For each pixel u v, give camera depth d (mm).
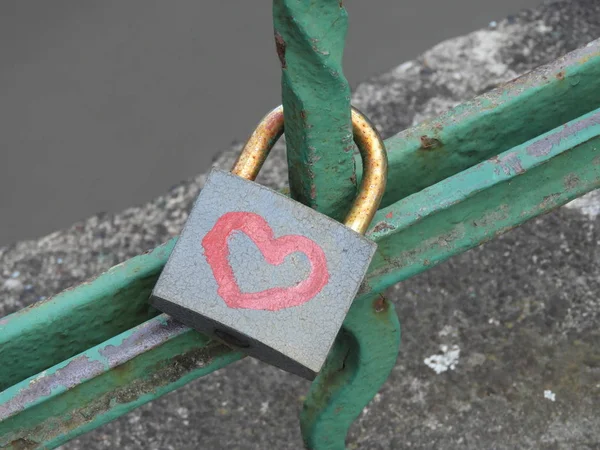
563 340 627
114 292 410
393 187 437
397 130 759
